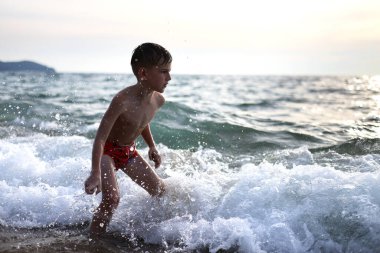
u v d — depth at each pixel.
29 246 2.92
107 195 3.29
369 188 3.02
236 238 2.90
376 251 2.60
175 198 3.53
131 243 3.05
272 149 6.02
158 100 3.70
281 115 10.77
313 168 3.58
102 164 3.42
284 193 3.19
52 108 10.77
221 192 3.53
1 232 3.20
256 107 13.50
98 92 19.89
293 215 2.97
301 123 8.72
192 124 7.71
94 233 3.21
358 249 2.66
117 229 3.28
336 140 6.56
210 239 2.98
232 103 15.02
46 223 3.42
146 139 3.96
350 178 3.23
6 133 6.95
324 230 2.83
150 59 3.35
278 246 2.80
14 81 31.73
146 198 3.61
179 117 8.42
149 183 3.54
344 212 2.86
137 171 3.57
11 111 9.88
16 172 4.31
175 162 4.96
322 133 7.29
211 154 5.59
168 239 3.10
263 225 2.95
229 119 8.86
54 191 3.83
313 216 2.92
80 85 29.03
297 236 2.85
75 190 3.90
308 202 3.03
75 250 2.87
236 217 3.13
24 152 4.71
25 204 3.64
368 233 2.69
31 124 8.16
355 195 2.97
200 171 4.50
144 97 3.52
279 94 24.52
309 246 2.78
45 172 4.32
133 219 3.39
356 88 36.97
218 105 13.76
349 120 9.22
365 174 3.24
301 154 5.07
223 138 6.77
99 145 3.25
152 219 3.39
